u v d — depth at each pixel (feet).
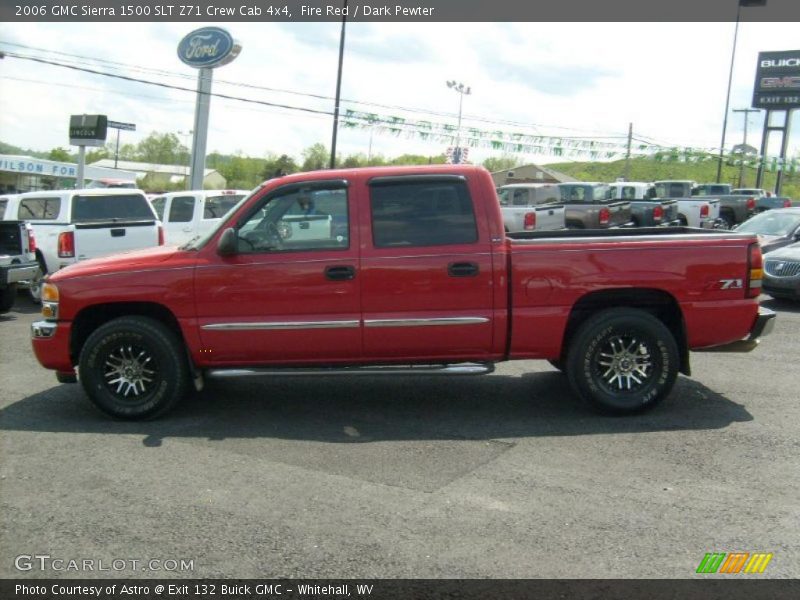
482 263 19.24
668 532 13.29
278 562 12.34
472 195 19.45
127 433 19.06
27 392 23.08
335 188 19.53
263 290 19.38
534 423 19.61
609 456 17.10
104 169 138.92
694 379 24.12
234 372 19.83
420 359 19.84
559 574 11.91
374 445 17.99
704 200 81.05
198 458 17.17
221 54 77.10
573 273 19.35
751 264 19.62
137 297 19.61
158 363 19.75
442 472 16.20
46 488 15.40
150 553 12.66
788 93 155.63
